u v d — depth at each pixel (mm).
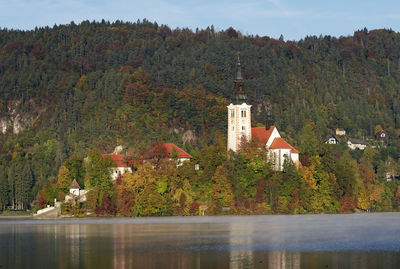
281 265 170625
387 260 177125
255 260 178375
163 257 184250
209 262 175625
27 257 185625
